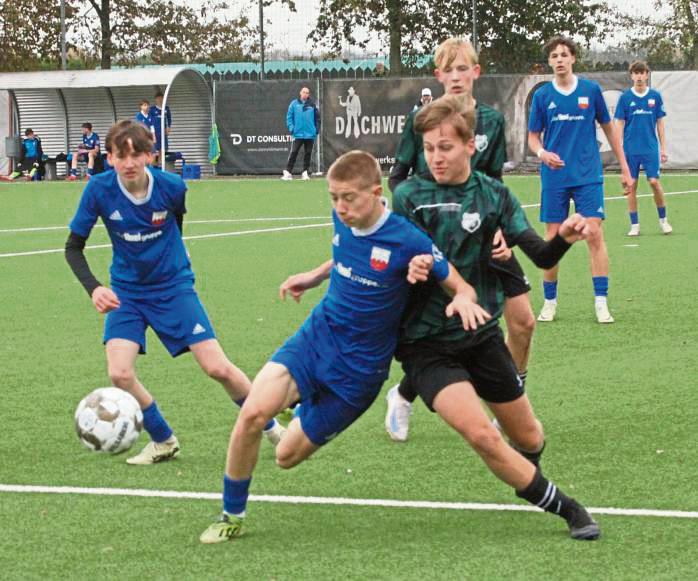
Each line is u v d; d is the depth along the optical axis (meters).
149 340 10.53
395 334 5.40
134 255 6.59
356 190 5.08
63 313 12.09
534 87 32.50
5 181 36.66
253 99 35.47
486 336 5.44
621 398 8.16
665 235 18.08
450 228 5.43
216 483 6.38
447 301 5.31
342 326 5.30
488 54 39.69
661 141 18.17
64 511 5.92
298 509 5.89
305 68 43.84
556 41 10.95
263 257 16.36
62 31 39.06
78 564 5.17
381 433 7.38
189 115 36.50
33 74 37.09
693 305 11.91
